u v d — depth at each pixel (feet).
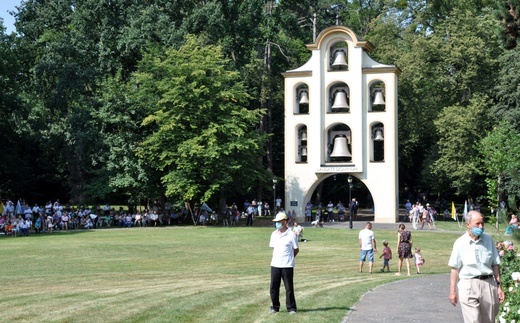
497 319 48.21
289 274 54.24
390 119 211.61
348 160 219.82
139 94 209.36
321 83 216.95
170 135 199.11
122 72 231.50
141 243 145.79
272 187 245.65
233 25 235.40
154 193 210.38
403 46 258.98
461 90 226.58
